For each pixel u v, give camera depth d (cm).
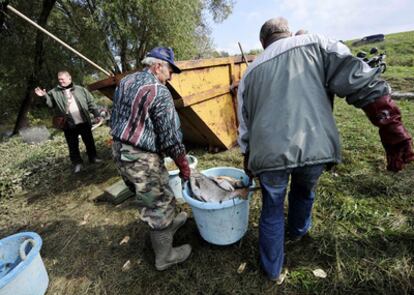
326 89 147
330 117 146
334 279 179
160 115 166
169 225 193
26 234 202
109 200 320
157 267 204
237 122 434
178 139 175
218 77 385
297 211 195
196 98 335
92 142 431
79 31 888
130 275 209
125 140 169
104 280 209
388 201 247
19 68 843
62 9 898
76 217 300
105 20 823
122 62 1013
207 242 229
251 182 202
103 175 400
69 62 926
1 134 922
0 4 737
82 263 230
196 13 1005
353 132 424
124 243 246
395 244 198
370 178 284
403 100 602
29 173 430
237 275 194
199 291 186
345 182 284
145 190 178
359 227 220
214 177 220
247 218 214
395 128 136
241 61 434
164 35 891
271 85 144
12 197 376
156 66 178
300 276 185
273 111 144
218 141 402
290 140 141
